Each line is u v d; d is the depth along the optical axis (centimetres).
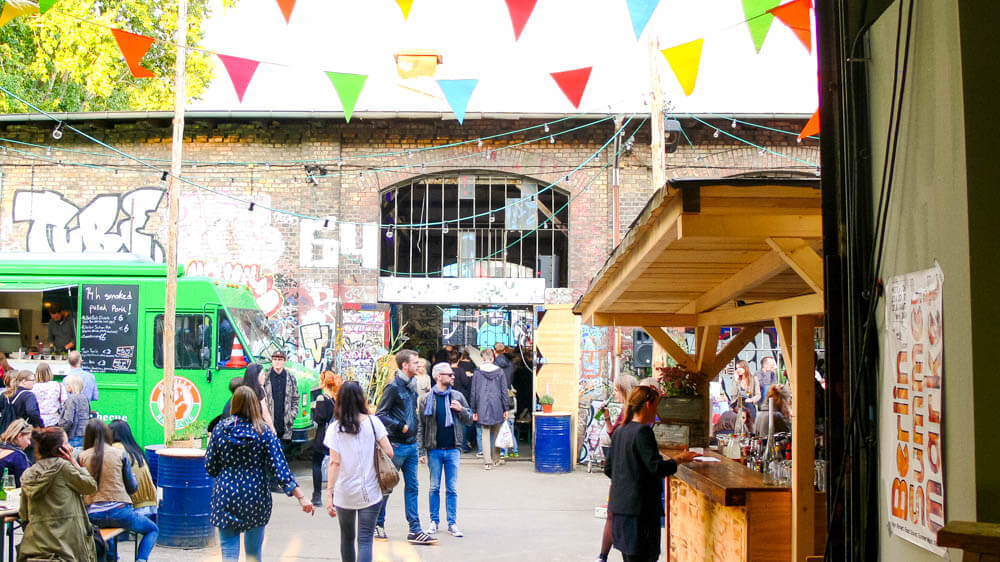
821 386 683
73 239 1794
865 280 389
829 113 406
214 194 1777
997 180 307
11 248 1798
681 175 1745
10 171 1805
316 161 1767
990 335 303
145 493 809
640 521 678
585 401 1697
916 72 345
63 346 1505
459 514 1170
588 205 1755
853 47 395
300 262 1762
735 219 469
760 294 777
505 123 1759
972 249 307
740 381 1067
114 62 2480
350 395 769
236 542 723
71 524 658
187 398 1445
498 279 1764
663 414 895
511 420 1722
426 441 1017
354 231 1764
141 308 1464
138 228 1788
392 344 1775
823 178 405
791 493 603
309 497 1292
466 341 1884
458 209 1795
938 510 327
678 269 677
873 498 386
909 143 353
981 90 310
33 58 2527
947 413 322
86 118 1753
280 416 1286
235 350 1458
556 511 1197
